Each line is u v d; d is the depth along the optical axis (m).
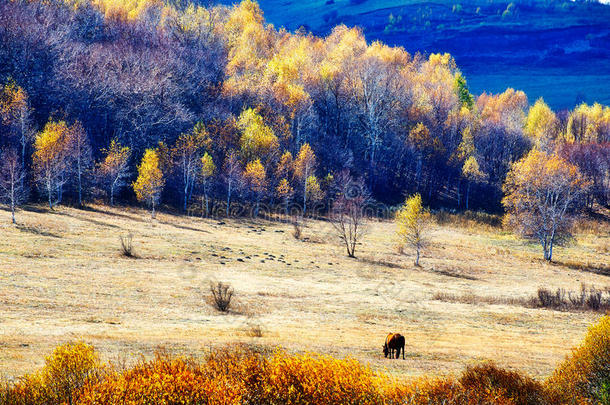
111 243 48.09
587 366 14.72
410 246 61.72
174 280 37.78
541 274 55.69
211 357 13.44
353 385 11.80
